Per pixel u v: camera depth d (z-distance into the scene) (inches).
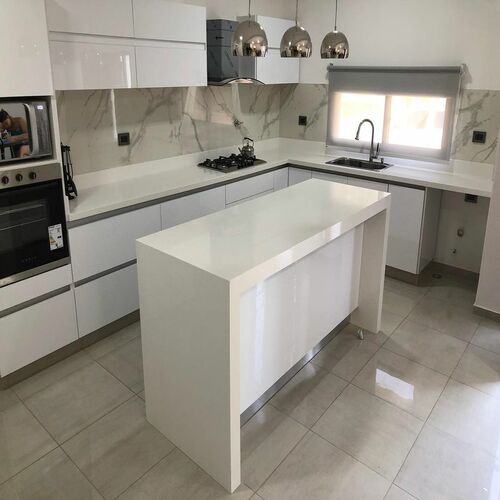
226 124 179.6
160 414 93.9
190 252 80.8
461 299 149.6
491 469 87.0
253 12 173.6
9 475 85.7
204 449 85.4
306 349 109.3
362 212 106.7
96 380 111.2
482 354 121.3
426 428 96.6
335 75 178.4
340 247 113.1
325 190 123.2
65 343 117.3
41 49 95.7
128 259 127.7
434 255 171.2
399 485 83.6
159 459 89.4
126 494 82.0
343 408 102.1
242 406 91.6
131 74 124.3
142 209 128.7
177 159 164.9
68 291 115.0
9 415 100.0
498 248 130.4
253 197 168.2
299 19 184.4
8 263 100.7
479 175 153.0
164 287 82.2
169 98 156.6
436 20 151.6
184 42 136.2
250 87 185.0
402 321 136.6
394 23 160.7
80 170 137.4
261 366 94.4
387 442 93.0
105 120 140.3
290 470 86.7
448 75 151.4
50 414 100.4
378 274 124.3
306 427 96.7
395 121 168.1
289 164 179.9
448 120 155.3
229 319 72.4
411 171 160.9
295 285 98.3
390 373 113.7
